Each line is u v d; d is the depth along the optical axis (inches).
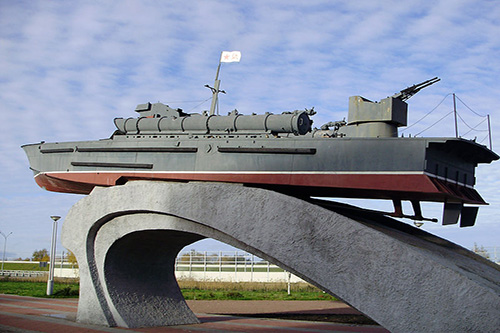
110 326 605.6
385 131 602.5
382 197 559.5
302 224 439.8
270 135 604.4
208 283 1551.4
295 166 546.9
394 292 389.1
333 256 419.5
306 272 429.4
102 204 595.5
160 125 681.6
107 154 675.4
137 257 653.3
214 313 885.8
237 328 654.5
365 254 406.3
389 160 506.3
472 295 360.5
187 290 1453.0
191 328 635.5
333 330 649.6
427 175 494.6
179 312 685.3
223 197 488.4
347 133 630.5
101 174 674.2
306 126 614.9
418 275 382.6
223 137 623.8
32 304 916.6
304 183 540.7
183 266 1824.6
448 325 366.0
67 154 721.0
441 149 518.0
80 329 582.9
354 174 519.2
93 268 623.8
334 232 423.5
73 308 841.5
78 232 627.8
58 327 598.5
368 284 400.5
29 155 789.2
